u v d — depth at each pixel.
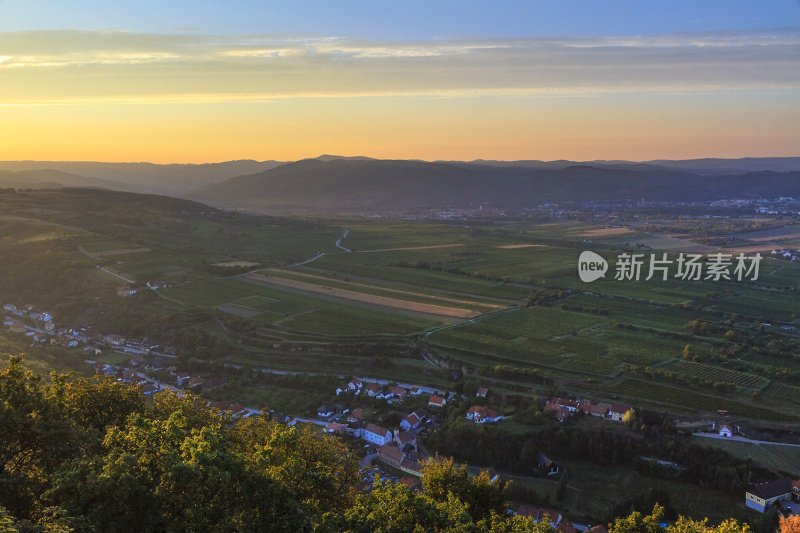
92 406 65.06
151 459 46.62
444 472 63.44
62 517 38.66
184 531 42.03
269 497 45.97
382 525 47.28
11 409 47.28
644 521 54.88
